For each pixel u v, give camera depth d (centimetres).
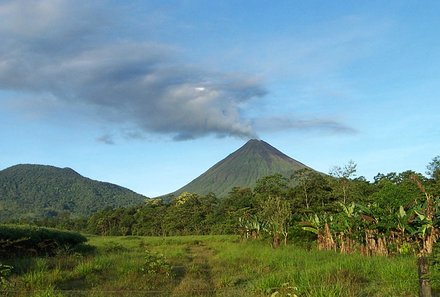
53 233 2477
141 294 1236
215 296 1238
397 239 2008
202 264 2141
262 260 2098
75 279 1531
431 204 1914
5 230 2188
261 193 6725
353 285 1164
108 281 1471
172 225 7519
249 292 1287
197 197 8881
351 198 4922
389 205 2156
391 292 1113
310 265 1694
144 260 1752
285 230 3106
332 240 2506
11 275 1466
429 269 1001
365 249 2147
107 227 8644
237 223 5125
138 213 8681
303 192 5806
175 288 1375
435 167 4578
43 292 1099
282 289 1157
